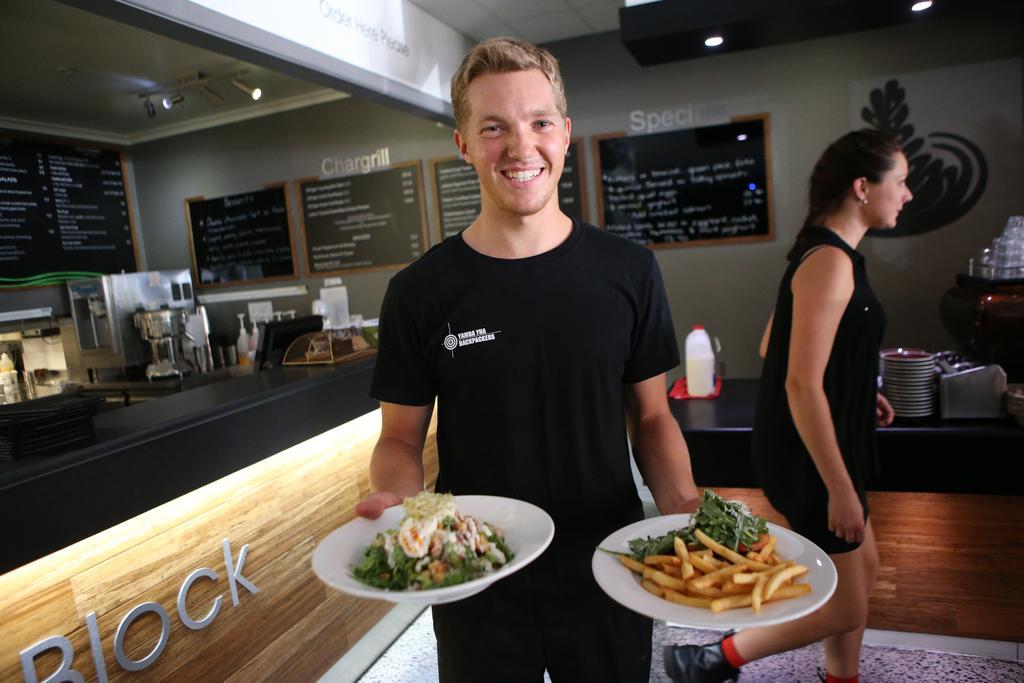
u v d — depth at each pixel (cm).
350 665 257
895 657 229
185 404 216
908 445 228
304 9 268
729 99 422
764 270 430
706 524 109
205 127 543
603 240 126
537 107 109
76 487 163
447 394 126
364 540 106
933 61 382
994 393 228
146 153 562
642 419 135
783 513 185
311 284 535
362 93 322
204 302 567
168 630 194
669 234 445
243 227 547
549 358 121
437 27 382
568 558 124
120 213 547
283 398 232
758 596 90
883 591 239
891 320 407
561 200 465
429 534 98
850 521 164
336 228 521
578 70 450
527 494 124
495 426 122
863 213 170
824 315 162
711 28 315
